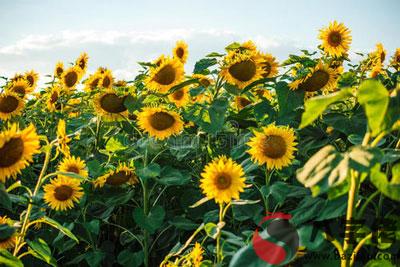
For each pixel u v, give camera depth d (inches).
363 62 204.8
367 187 129.0
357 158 68.4
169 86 172.9
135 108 174.6
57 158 214.5
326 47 190.2
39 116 260.7
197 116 157.8
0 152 96.0
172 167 170.7
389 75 192.5
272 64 178.2
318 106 70.5
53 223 119.4
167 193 172.4
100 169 158.1
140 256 152.9
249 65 161.9
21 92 232.5
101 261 161.9
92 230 152.6
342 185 80.4
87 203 163.8
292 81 164.2
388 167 113.0
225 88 165.0
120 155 170.2
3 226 105.3
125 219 174.9
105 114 180.1
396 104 71.2
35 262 159.3
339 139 151.9
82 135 214.8
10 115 199.3
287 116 153.1
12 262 104.2
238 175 110.2
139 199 165.5
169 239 159.6
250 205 138.8
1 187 99.6
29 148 98.7
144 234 153.6
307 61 169.0
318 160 71.1
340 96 70.1
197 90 175.8
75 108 258.4
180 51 222.2
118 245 175.3
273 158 130.5
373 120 70.7
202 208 157.2
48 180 192.7
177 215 170.7
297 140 158.1
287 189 127.4
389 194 75.1
